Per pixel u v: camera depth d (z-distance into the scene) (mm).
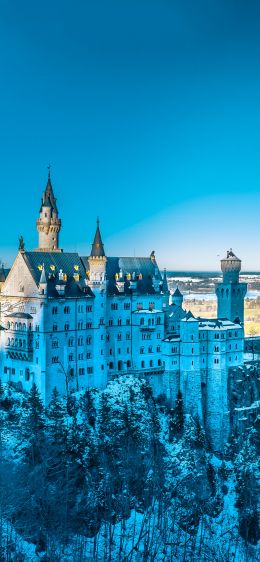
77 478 164000
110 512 148625
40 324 196250
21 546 142750
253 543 168000
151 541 147875
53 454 165500
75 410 191125
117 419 190875
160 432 197875
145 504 167125
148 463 178500
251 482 182875
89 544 152000
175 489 174250
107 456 175625
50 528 145500
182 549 154375
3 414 184125
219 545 161750
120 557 142250
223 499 184375
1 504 137250
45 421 181250
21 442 170250
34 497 151125
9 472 151875
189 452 188875
